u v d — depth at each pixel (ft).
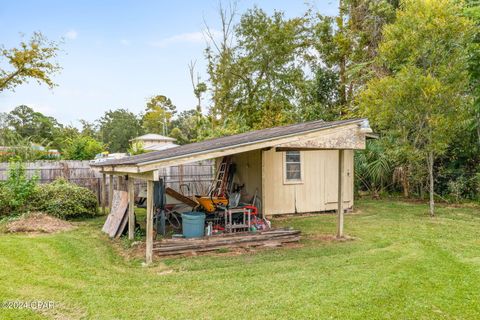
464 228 26.21
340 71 54.70
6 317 11.31
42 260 17.81
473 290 13.71
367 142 45.24
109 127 137.39
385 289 13.73
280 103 66.39
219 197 27.76
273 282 14.69
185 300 12.92
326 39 56.18
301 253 19.62
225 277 15.57
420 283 14.46
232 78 69.21
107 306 12.36
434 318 11.37
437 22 29.50
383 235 24.04
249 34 67.77
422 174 41.42
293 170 34.45
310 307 12.12
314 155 35.42
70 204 31.48
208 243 20.38
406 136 33.17
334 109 52.29
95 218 32.83
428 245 21.18
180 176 44.29
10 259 17.60
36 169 36.27
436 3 30.09
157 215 25.61
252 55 67.56
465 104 30.94
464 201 39.32
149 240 17.88
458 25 29.43
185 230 22.47
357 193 46.29
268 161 33.12
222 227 25.64
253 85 68.95
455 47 30.53
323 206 35.68
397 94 30.83
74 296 13.26
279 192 33.68
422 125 31.99
